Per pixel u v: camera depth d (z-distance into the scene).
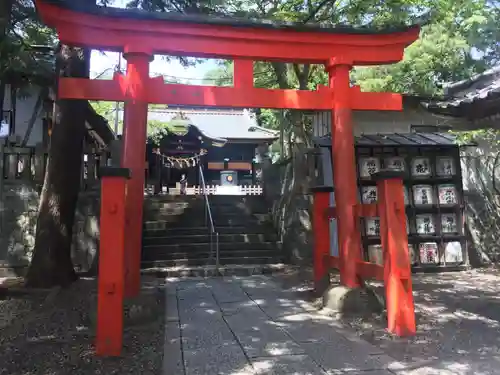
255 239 11.86
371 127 11.82
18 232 9.51
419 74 14.04
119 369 4.02
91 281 8.05
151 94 6.00
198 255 10.88
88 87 5.85
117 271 4.51
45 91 10.98
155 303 5.70
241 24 6.05
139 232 5.82
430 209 9.94
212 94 6.20
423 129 11.94
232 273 9.78
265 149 25.09
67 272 7.62
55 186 7.60
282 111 13.42
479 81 8.80
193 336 5.06
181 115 25.31
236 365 4.11
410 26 6.52
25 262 9.47
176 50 6.08
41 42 9.10
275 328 5.40
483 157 11.20
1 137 11.23
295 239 10.79
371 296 6.07
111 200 4.59
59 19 5.61
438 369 3.96
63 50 7.71
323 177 10.53
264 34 6.22
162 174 25.77
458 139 9.53
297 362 4.18
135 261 5.77
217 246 10.12
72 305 6.34
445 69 14.30
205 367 4.06
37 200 9.65
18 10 7.94
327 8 11.25
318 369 4.00
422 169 9.99
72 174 7.69
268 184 13.89
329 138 10.75
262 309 6.43
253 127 25.75
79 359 4.28
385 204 5.28
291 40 6.34
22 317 5.78
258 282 8.80
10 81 9.70
